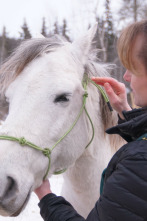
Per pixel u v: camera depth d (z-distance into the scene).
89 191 1.79
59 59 1.53
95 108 1.75
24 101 1.40
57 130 1.45
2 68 1.60
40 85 1.42
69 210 1.20
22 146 1.33
